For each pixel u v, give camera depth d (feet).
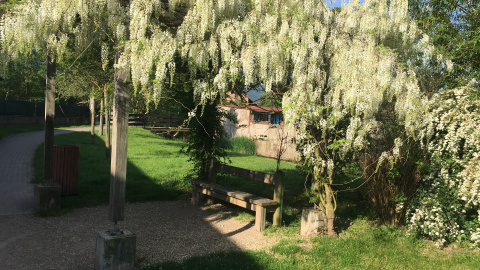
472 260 13.34
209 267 11.46
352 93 11.68
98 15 12.14
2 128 62.85
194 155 22.63
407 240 15.28
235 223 16.92
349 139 12.21
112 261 10.70
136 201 20.13
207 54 13.07
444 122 15.06
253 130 55.42
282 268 11.63
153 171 29.43
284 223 16.89
